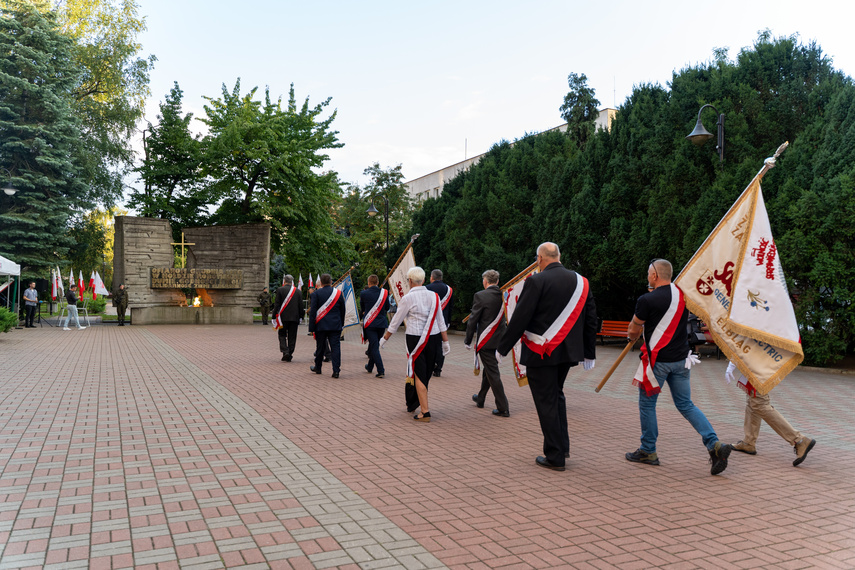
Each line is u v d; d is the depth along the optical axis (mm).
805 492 4996
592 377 12234
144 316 26891
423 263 27734
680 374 5676
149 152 31891
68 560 3506
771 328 5922
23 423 7055
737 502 4723
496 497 4758
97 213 33500
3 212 26438
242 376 11242
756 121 17000
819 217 13320
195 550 3664
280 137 29891
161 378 10828
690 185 17047
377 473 5336
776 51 17375
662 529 4141
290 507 4438
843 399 9719
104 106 32906
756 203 6059
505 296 8133
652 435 5785
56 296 27953
